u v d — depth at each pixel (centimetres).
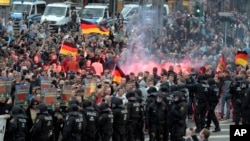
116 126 4841
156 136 5025
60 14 10606
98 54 6788
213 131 5684
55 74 5659
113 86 5403
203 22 9869
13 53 6112
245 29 9688
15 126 4356
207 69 6166
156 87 5528
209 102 5581
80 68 6575
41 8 10962
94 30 7219
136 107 4934
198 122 5572
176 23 9281
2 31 7819
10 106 4584
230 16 9356
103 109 4719
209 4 10594
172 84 5544
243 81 5616
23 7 10775
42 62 6412
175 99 4988
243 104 5594
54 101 4616
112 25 10212
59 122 4641
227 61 7238
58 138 4662
